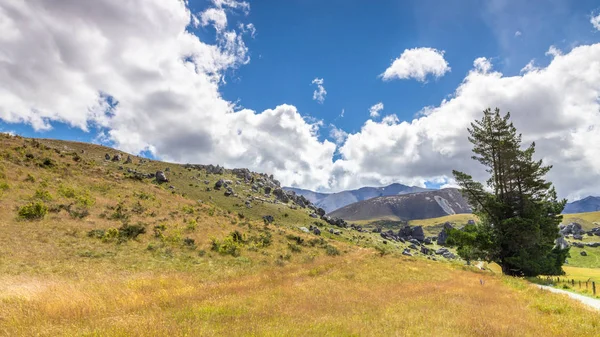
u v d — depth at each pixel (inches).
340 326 363.6
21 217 1159.0
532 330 394.9
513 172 1616.6
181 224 1678.2
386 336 332.5
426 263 1669.5
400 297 614.2
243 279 787.4
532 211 1513.3
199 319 381.4
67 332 312.2
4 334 318.0
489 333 362.3
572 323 442.9
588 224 6761.8
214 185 4429.1
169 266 976.3
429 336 338.0
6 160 1823.3
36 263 796.0
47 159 2100.1
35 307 417.1
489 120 1713.8
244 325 350.6
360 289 706.2
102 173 2400.3
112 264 900.0
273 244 1720.0
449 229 1715.1
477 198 1656.0
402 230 5467.5
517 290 844.0
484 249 1560.0
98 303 454.3
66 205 1446.9
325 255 1667.1
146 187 2456.9
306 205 5659.5
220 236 1621.6
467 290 773.3
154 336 298.4
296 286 706.2
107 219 1432.1
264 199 4530.0
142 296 522.0
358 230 4616.1
